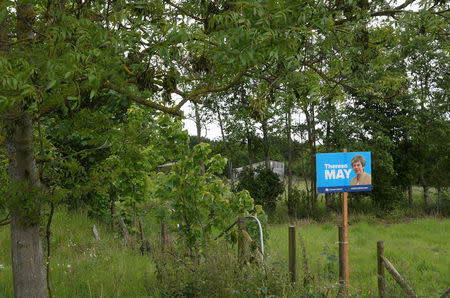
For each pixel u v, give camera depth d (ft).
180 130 20.01
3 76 6.23
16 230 11.88
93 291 18.22
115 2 9.55
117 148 13.41
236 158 72.23
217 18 8.34
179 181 19.43
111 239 31.91
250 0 7.87
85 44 8.08
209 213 20.20
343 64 15.80
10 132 9.13
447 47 12.67
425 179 68.28
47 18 9.36
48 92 8.09
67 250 26.96
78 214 37.29
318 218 63.21
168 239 23.68
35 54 7.64
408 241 41.01
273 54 8.64
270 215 61.62
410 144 66.95
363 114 63.21
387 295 15.37
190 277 14.84
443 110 62.59
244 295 12.73
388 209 65.16
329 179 23.43
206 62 10.69
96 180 13.52
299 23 8.70
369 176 23.70
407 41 14.06
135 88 9.53
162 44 9.16
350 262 31.09
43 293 12.25
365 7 12.00
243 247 16.03
